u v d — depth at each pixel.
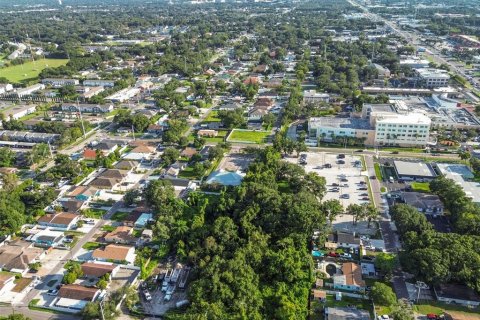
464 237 194.12
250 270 182.88
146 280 193.75
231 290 173.00
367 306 176.75
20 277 194.62
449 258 180.12
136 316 172.75
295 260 191.75
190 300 173.38
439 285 181.88
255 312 165.12
